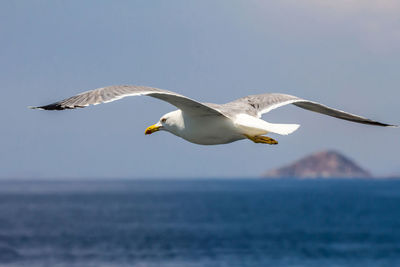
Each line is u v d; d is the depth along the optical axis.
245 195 167.62
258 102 8.71
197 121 8.10
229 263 37.00
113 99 5.95
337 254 41.81
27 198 143.00
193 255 40.50
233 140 8.23
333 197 153.25
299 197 153.75
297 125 7.38
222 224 66.81
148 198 144.62
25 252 41.72
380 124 7.71
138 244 46.47
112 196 156.88
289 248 44.94
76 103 5.83
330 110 7.95
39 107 5.71
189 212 88.88
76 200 132.38
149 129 8.73
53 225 64.38
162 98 7.38
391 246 46.25
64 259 38.38
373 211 92.81
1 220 71.94
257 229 60.84
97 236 52.59
